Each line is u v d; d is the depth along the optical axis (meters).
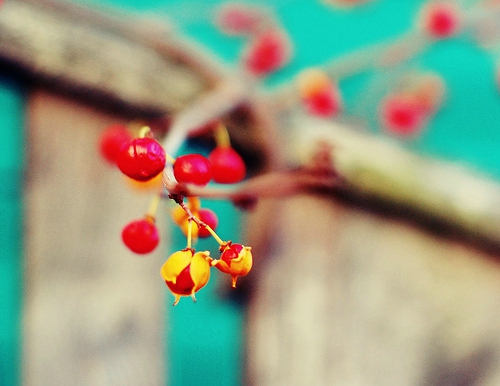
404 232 0.55
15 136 0.46
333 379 0.53
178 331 0.52
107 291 0.47
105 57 0.46
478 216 0.54
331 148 0.39
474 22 0.67
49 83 0.45
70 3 0.46
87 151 0.47
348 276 0.53
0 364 0.45
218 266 0.34
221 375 0.53
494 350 0.56
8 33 0.43
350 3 0.71
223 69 0.49
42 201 0.45
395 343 0.55
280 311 0.52
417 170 0.54
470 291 0.56
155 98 0.47
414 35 0.66
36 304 0.45
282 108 0.53
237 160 0.38
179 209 0.36
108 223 0.47
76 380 0.46
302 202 0.52
